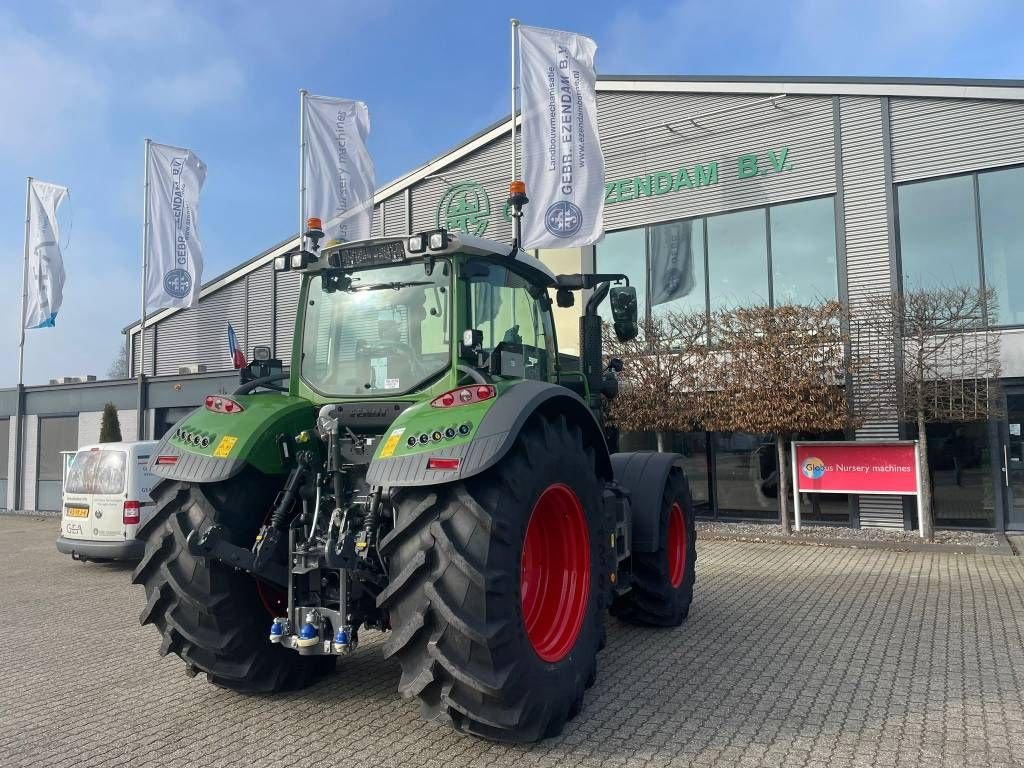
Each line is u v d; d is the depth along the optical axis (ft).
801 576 26.84
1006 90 36.81
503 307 15.05
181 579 13.12
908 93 38.91
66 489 32.35
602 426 18.61
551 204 39.09
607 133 47.32
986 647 17.20
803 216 41.75
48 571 31.71
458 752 11.62
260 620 13.64
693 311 44.14
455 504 11.26
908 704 13.51
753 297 42.78
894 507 38.32
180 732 12.71
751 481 42.39
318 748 11.87
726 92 43.65
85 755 11.85
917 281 38.70
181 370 62.95
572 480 13.09
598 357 18.38
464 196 52.70
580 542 13.46
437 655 10.81
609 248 47.21
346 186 49.19
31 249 63.77
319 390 14.66
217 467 13.04
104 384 61.05
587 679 13.01
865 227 39.86
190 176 58.49
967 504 37.47
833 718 12.86
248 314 62.39
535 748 11.69
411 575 10.98
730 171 43.65
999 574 26.73
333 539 12.37
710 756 11.35
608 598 14.99
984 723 12.57
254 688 13.94
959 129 37.99
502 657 10.83
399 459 11.38
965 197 37.93
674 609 19.11
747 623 19.79
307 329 15.19
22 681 15.92
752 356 36.91
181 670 16.55
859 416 36.86
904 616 20.39
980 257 37.42
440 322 13.79
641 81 45.96
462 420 11.51
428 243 13.37
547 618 13.01
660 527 18.72
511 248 14.60
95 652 18.34
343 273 14.87
